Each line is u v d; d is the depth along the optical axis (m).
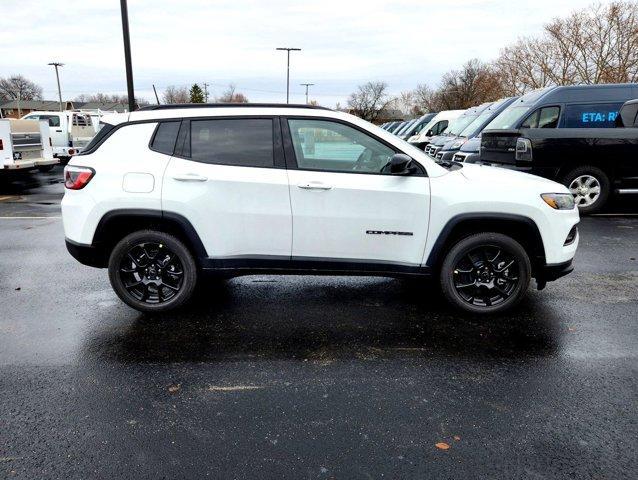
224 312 4.19
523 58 44.56
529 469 2.30
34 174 15.60
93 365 3.27
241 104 3.97
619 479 2.23
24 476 2.25
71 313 4.18
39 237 7.01
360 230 3.90
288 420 2.67
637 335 3.74
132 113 4.01
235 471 2.29
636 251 6.11
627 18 35.75
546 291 4.69
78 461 2.35
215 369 3.23
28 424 2.63
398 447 2.45
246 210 3.86
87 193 3.87
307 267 4.00
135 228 4.06
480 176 4.03
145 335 3.74
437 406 2.81
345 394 2.93
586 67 38.38
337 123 3.90
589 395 2.92
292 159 3.89
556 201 3.90
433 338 3.69
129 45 13.62
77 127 18.11
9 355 3.41
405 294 4.63
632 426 2.62
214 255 3.96
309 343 3.61
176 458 2.37
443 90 72.75
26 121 12.05
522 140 7.96
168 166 3.86
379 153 3.92
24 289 4.80
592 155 7.89
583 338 3.69
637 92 8.66
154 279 4.08
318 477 2.25
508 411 2.76
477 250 4.01
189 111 3.95
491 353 3.45
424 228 3.89
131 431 2.57
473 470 2.29
